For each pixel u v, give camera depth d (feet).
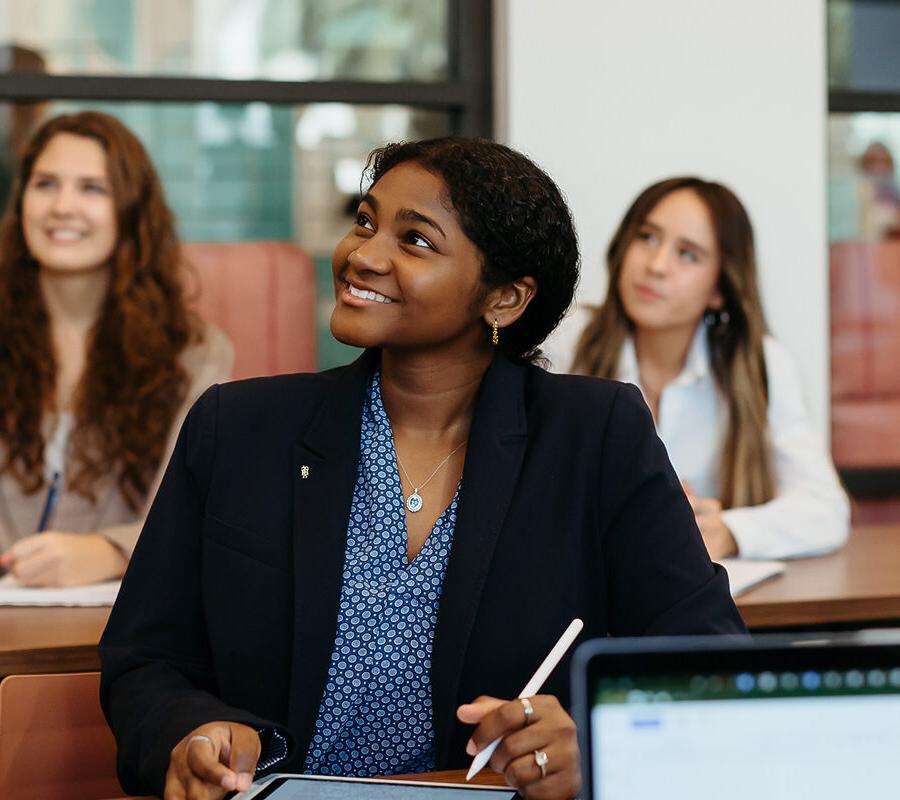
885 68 13.62
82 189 10.36
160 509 5.57
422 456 5.54
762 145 12.66
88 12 12.25
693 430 10.59
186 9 12.40
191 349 10.43
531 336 5.72
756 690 2.95
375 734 5.24
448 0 12.76
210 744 4.53
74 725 6.13
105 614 7.76
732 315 10.62
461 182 5.22
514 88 12.21
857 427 13.57
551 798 4.32
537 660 5.17
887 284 13.62
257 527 5.39
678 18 12.42
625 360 10.70
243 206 12.63
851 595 8.17
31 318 10.27
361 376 5.60
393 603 5.28
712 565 5.44
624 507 5.39
